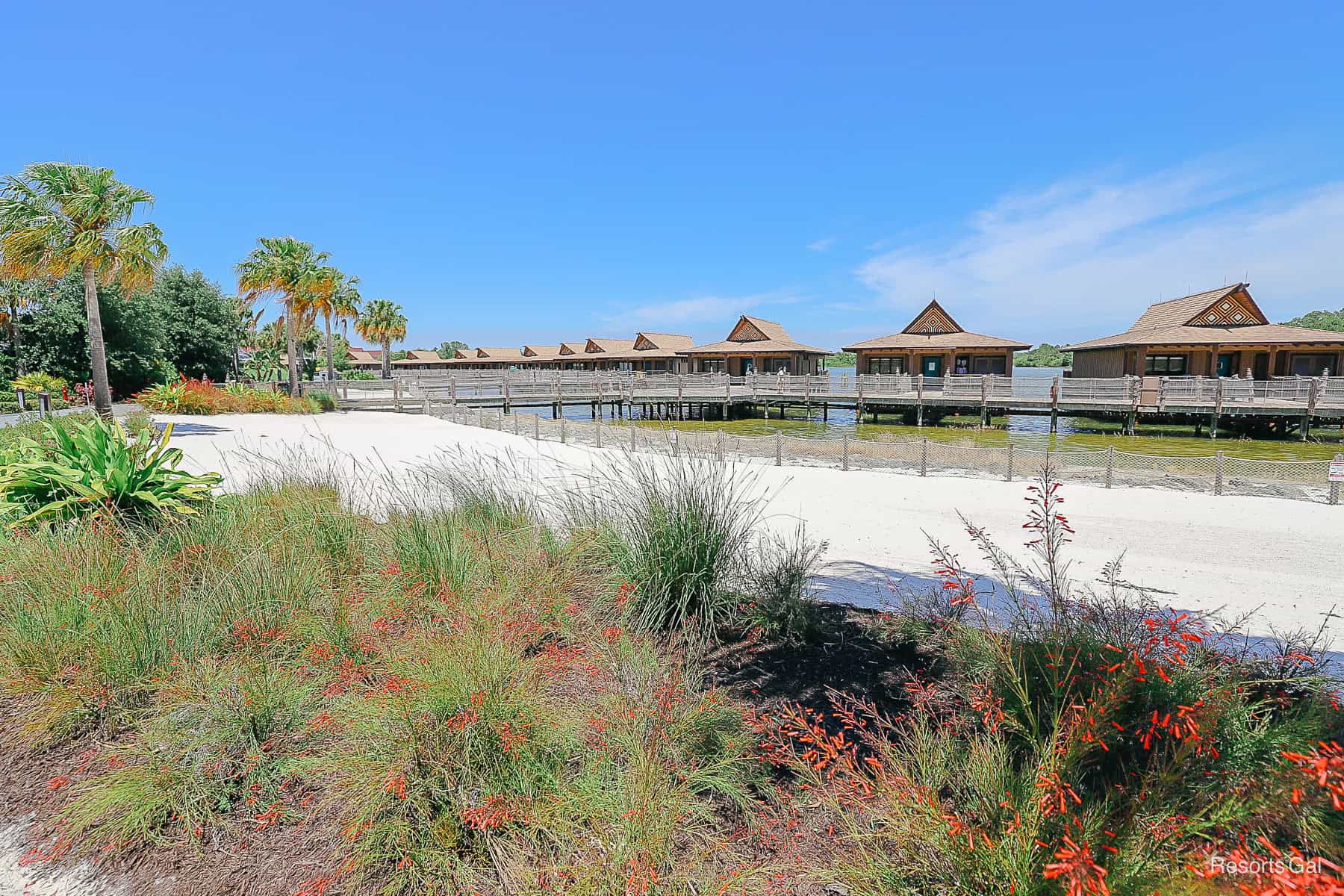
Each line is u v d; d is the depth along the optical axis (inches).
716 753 95.3
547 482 250.1
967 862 66.7
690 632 144.7
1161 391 1028.5
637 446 567.5
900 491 419.2
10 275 645.9
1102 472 451.2
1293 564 254.2
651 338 2354.8
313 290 1096.2
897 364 1610.5
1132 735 86.4
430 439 662.5
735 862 77.7
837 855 76.8
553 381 1306.6
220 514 176.7
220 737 94.7
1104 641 104.3
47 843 84.1
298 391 1160.8
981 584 218.4
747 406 1603.1
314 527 167.9
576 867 72.7
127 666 109.6
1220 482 410.6
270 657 115.3
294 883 77.1
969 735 94.3
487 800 80.7
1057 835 65.7
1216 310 1261.1
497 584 141.9
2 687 110.4
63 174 647.8
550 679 109.8
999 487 433.4
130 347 1193.4
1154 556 267.7
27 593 127.6
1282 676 104.3
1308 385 947.3
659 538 157.9
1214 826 65.3
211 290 1454.2
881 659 137.3
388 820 81.0
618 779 85.4
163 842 83.9
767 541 247.1
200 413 915.4
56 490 180.5
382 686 98.5
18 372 1081.4
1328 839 59.2
